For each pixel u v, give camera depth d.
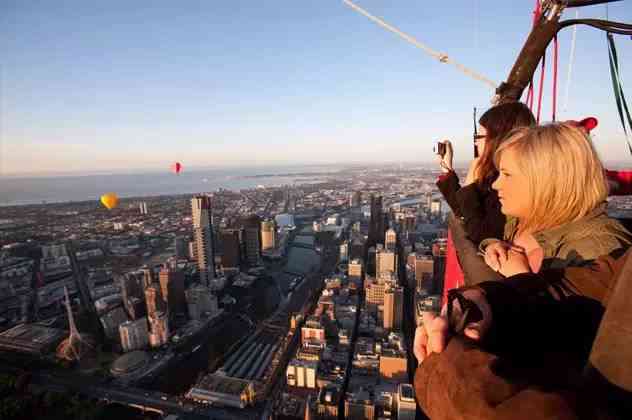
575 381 0.90
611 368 0.78
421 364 1.04
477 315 1.10
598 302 1.23
